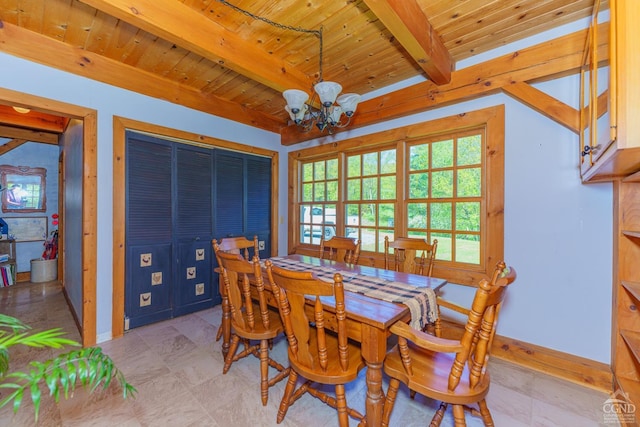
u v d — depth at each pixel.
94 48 2.37
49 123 3.81
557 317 2.10
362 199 3.39
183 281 3.14
